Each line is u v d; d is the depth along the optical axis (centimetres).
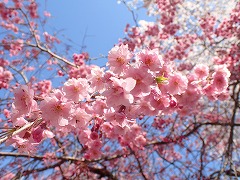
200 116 791
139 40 745
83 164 601
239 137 793
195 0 859
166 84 250
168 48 829
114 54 241
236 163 642
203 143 678
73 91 245
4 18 681
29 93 227
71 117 238
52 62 701
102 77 240
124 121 259
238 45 714
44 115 226
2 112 496
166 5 827
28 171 576
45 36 714
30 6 709
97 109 275
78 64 603
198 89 293
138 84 230
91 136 296
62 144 642
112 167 720
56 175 657
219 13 873
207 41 852
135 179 721
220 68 288
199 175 637
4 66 659
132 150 605
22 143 249
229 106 793
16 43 650
